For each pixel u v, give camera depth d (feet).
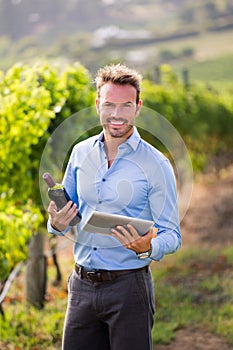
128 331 12.15
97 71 12.21
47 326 20.72
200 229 36.60
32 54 322.14
